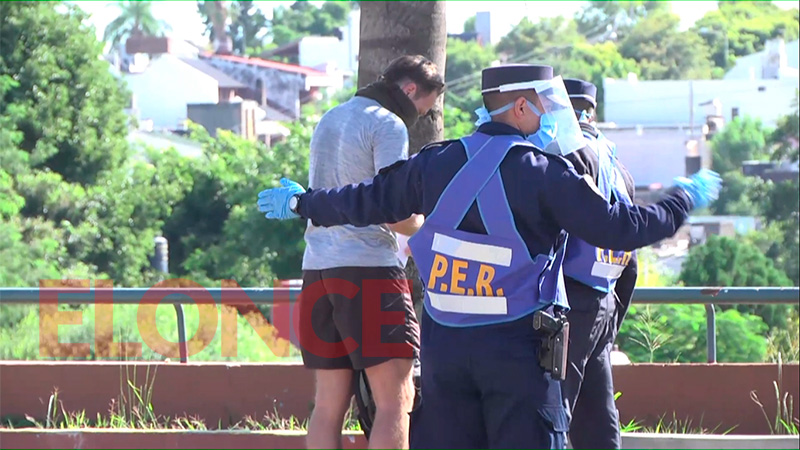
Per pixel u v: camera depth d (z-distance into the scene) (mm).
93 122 73375
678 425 15359
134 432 13414
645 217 9133
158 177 81750
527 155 9297
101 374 15703
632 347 20328
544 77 9836
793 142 131375
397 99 11461
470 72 191750
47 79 70500
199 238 84000
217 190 85250
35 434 13484
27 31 70375
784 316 26609
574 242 10625
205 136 129500
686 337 22234
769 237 106938
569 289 10656
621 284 11531
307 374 15508
